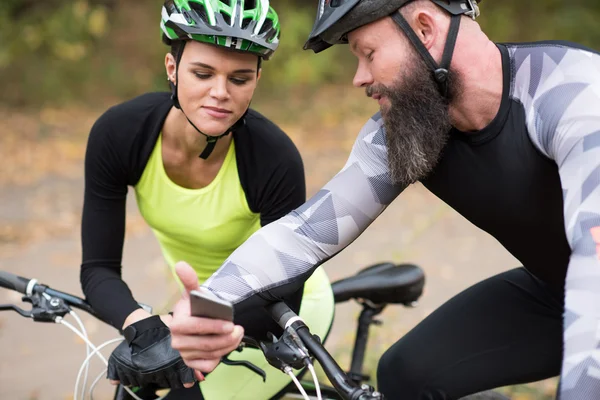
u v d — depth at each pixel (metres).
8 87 11.01
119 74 11.48
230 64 2.18
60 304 2.31
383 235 6.29
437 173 2.09
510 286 2.48
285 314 1.97
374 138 2.13
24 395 3.83
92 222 2.50
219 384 2.44
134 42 12.15
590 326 1.56
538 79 1.90
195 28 2.14
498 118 1.95
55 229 6.41
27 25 11.62
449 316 2.49
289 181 2.46
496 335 2.43
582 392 1.54
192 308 1.71
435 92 1.92
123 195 2.52
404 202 7.26
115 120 2.44
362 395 1.75
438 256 5.79
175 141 2.43
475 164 2.01
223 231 2.53
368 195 2.11
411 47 1.90
